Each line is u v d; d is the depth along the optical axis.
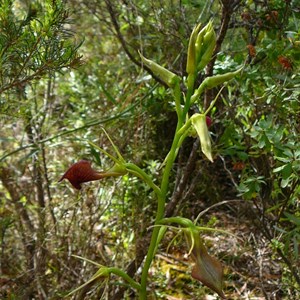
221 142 0.42
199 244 0.28
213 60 0.40
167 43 0.51
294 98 0.38
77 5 0.61
